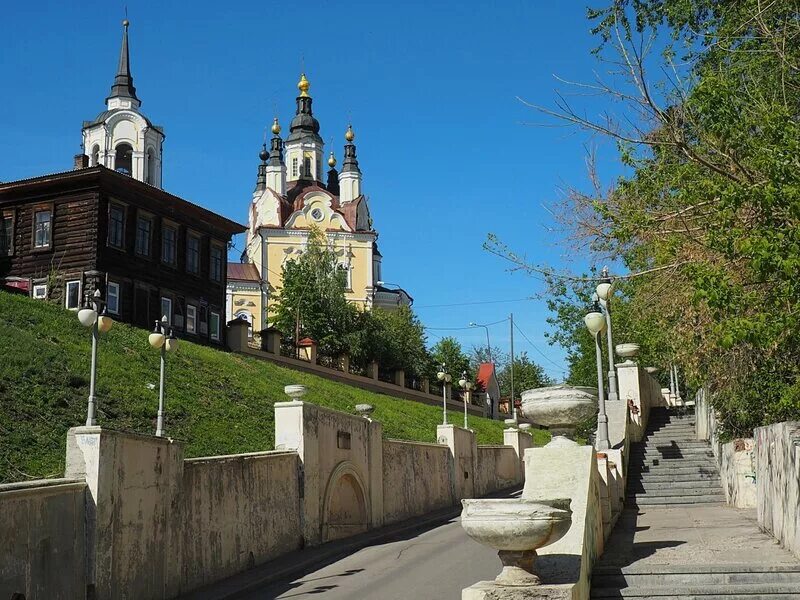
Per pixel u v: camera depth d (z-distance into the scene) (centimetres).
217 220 5066
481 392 7525
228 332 4947
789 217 1192
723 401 2078
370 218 9888
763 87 1442
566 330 4459
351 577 1766
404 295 10388
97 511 1381
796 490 1260
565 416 1215
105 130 7144
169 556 1591
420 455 3073
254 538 1922
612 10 1817
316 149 10138
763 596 1102
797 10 1448
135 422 2478
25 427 2131
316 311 5934
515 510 825
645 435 2953
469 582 1605
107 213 4281
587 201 1612
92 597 1358
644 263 1778
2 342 2623
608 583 1156
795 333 1201
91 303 1739
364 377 5597
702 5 1803
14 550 1184
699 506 2081
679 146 1384
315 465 2242
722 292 1225
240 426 2853
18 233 4362
